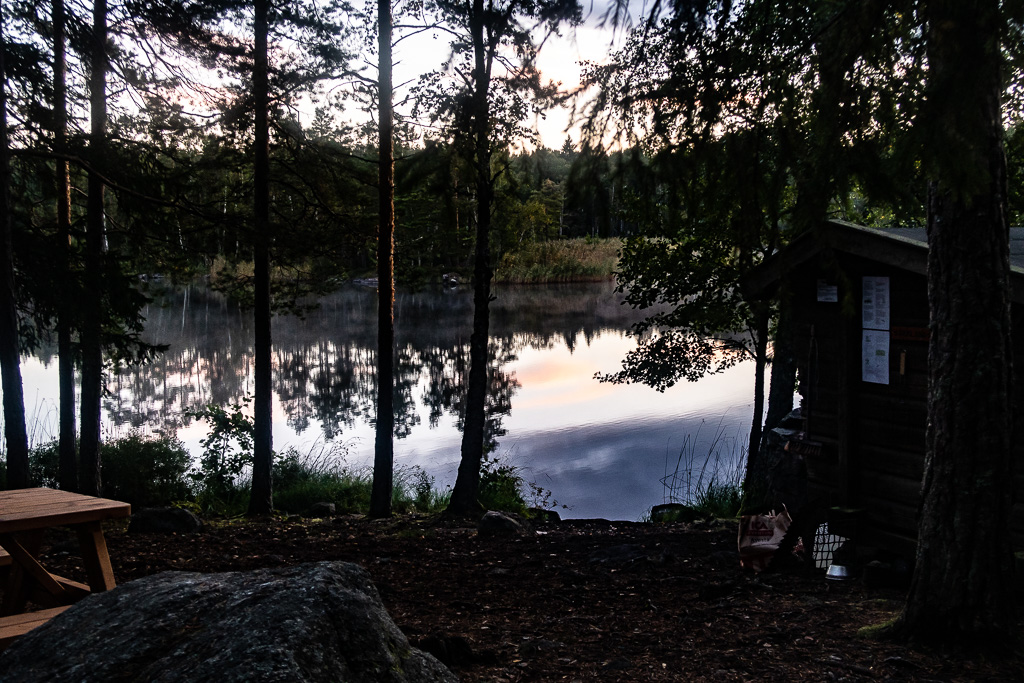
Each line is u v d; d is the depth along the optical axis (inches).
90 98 419.8
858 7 120.0
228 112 431.5
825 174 121.9
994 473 178.4
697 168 125.1
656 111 124.6
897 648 183.0
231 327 1366.9
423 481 511.2
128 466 469.4
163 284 1916.8
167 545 324.8
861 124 120.1
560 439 622.2
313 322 1437.0
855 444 267.9
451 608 234.4
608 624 214.1
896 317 253.6
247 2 416.5
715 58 120.2
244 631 96.4
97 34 409.7
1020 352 217.3
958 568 180.1
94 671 94.7
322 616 99.8
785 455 397.1
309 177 464.8
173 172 418.6
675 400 757.3
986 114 118.8
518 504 456.1
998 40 111.2
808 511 271.4
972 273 176.9
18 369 346.0
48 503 171.9
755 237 128.6
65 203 435.5
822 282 276.4
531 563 295.1
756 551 265.4
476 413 444.5
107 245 475.8
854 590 239.3
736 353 524.7
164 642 99.3
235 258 455.5
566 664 179.9
